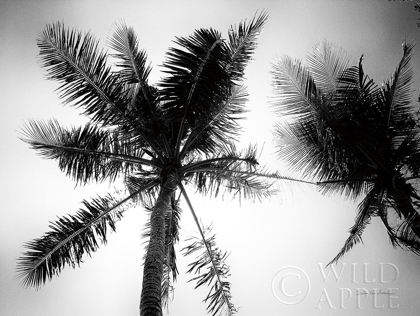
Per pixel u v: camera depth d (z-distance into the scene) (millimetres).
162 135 8859
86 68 7816
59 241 7781
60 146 7957
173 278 9086
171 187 8164
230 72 8219
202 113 7691
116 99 8141
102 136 8312
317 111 8523
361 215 9508
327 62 9336
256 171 9016
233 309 7887
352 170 9336
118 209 8656
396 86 8836
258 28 8172
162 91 7320
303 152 9445
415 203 8156
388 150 8898
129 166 8914
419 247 7105
